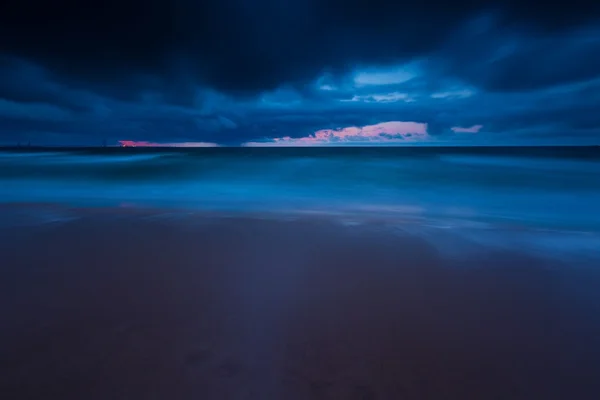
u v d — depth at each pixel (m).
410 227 7.16
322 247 5.75
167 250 5.51
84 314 3.50
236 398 2.41
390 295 4.04
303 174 16.94
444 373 2.72
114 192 13.15
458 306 3.80
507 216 8.98
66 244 5.77
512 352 3.01
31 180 15.54
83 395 2.40
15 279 4.34
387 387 2.55
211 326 3.31
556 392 2.55
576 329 3.38
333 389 2.51
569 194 12.09
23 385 2.48
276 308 3.69
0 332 3.15
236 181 15.53
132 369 2.67
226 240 6.09
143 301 3.80
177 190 13.66
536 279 4.52
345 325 3.38
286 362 2.80
